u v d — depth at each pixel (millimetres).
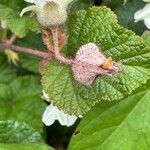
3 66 271
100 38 197
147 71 192
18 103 266
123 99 209
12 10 228
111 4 236
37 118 261
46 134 262
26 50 229
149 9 217
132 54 193
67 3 194
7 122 217
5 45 242
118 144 207
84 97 196
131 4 234
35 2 197
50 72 199
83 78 195
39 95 267
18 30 224
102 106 208
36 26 223
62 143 265
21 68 273
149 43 207
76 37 201
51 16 193
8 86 270
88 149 208
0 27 254
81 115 198
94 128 208
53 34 196
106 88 194
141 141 207
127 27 234
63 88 197
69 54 202
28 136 218
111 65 187
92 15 199
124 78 193
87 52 195
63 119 214
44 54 202
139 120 208
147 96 209
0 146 204
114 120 208
